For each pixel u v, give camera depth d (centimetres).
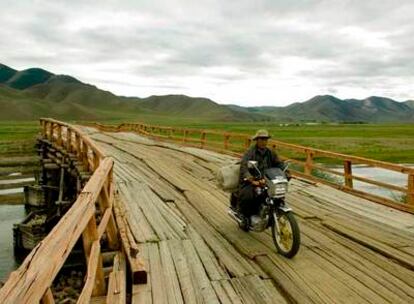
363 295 534
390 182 3164
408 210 958
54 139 2602
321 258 667
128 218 895
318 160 4691
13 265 1596
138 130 4350
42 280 211
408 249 699
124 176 1468
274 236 699
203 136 2509
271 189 670
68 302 941
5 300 179
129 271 616
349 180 1186
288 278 583
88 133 4294
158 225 847
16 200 2958
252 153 729
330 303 511
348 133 10281
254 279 586
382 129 13562
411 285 568
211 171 1598
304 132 10975
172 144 2881
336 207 1010
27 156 5453
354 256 679
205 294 534
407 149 5603
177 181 1370
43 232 1728
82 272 1151
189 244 733
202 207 1012
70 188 2356
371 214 942
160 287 550
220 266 638
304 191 1201
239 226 819
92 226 452
